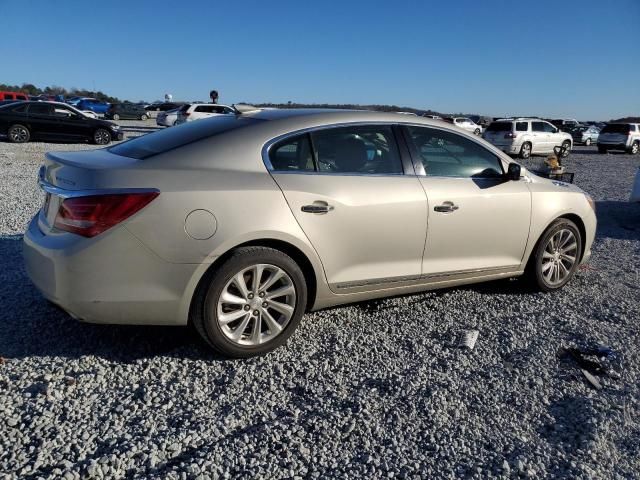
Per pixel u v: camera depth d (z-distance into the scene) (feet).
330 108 13.82
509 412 10.05
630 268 19.69
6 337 11.94
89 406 9.61
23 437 8.65
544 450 8.98
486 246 14.62
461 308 14.90
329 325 13.43
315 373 11.13
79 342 11.89
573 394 10.77
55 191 10.87
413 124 13.78
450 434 9.29
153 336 12.35
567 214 16.30
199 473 8.05
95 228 10.14
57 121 66.85
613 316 14.71
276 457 8.53
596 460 8.77
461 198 13.85
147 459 8.30
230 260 10.88
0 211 24.47
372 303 14.93
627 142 94.68
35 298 14.11
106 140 70.08
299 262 12.04
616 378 11.49
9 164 42.98
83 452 8.38
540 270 15.93
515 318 14.34
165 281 10.54
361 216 12.31
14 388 9.98
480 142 14.87
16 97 133.69
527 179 15.67
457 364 11.75
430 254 13.66
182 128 12.93
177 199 10.46
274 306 11.59
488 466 8.55
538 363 11.93
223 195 10.80
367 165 12.87
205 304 10.83
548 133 83.82
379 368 11.44
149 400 9.87
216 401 9.99
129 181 10.37
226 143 11.55
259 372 11.05
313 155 12.26
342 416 9.67
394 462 8.55
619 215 31.50
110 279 10.29
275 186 11.39
